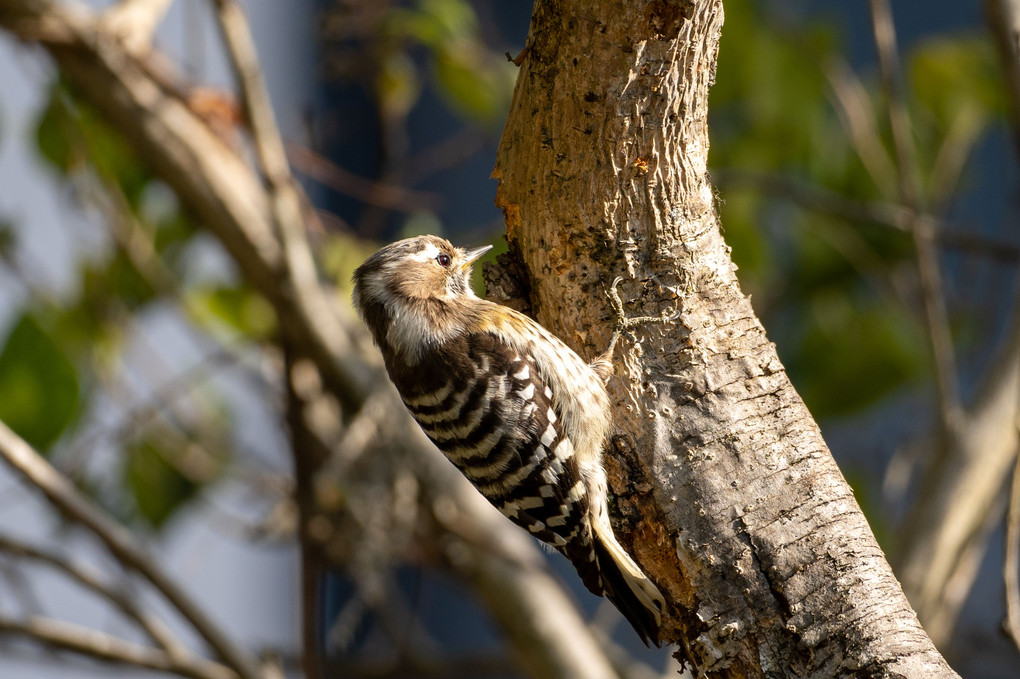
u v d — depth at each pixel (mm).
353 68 11570
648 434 6199
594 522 7254
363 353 10969
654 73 5816
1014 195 13609
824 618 5609
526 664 10898
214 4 9531
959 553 10391
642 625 6535
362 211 14594
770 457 5996
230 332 11766
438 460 10750
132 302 12086
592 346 6523
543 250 6578
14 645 10688
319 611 9305
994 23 9141
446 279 8562
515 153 6352
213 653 9609
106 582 9727
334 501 9625
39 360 10508
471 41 12016
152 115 10711
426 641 13008
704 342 6273
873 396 12648
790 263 13414
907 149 10914
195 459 11961
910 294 12750
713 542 5895
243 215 10672
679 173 6215
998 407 10602
